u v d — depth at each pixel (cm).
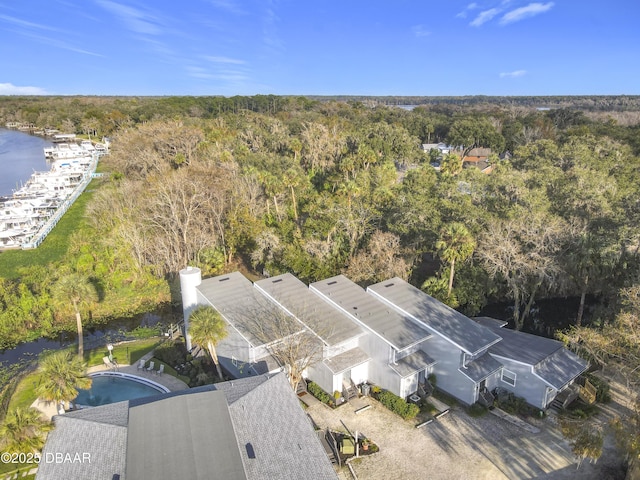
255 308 3238
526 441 2520
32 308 4131
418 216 4478
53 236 6378
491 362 2902
